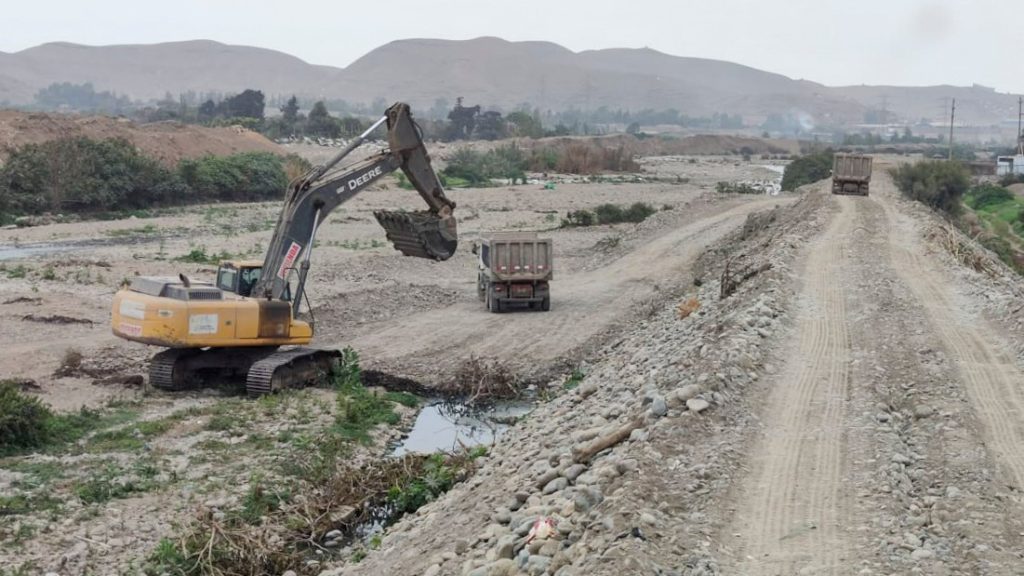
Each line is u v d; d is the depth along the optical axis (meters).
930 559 11.12
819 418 16.31
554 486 14.20
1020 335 21.84
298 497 18.95
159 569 15.55
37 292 38.12
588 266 49.41
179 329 24.73
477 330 34.09
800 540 11.78
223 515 17.61
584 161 143.12
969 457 14.16
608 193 102.88
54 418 22.42
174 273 44.38
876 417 16.33
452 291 41.44
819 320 23.77
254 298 26.41
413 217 29.03
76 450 20.81
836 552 11.43
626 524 11.79
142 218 71.75
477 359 29.45
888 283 28.58
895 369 19.22
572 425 18.33
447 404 26.95
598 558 10.96
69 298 37.03
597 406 19.31
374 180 28.30
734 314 24.12
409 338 32.88
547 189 105.94
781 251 33.97
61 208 71.81
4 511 17.08
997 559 11.03
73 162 73.25
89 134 90.81
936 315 24.34
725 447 14.65
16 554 15.66
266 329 25.86
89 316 34.31
